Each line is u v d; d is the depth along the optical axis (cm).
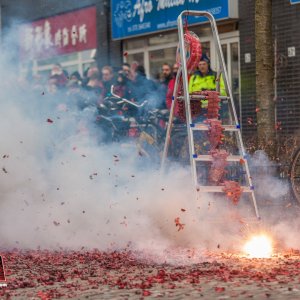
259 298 876
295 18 2444
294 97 2452
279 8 2483
